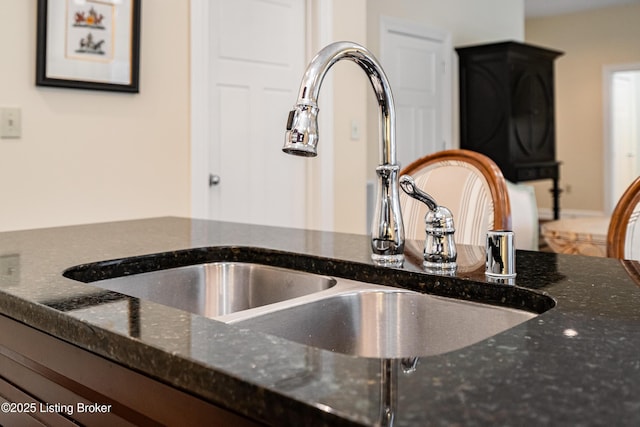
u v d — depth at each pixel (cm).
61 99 244
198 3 285
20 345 88
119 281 120
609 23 803
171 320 71
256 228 171
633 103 909
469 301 96
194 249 133
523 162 549
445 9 518
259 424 53
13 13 229
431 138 510
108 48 253
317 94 94
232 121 319
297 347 61
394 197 114
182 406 61
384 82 110
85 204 252
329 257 120
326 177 349
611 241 142
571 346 61
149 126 271
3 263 114
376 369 54
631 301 82
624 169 895
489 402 46
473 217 164
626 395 48
